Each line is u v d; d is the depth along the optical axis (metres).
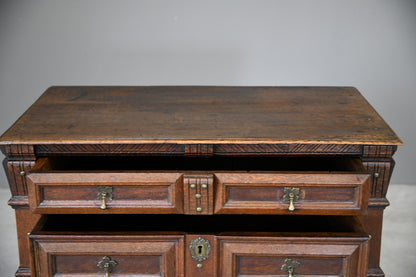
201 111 2.28
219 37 3.19
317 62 3.23
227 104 2.37
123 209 1.95
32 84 3.24
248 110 2.29
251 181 1.91
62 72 3.24
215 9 3.13
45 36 3.16
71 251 1.94
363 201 1.93
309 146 2.02
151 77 3.27
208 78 3.27
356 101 2.41
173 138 2.00
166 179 1.91
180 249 1.96
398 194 3.41
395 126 3.37
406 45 3.18
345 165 2.12
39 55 3.19
